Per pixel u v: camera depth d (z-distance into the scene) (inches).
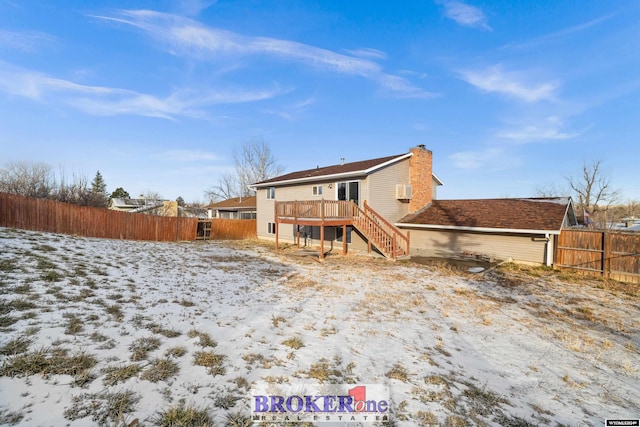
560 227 479.8
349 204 631.8
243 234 981.8
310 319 253.0
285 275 424.8
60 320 187.9
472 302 323.9
